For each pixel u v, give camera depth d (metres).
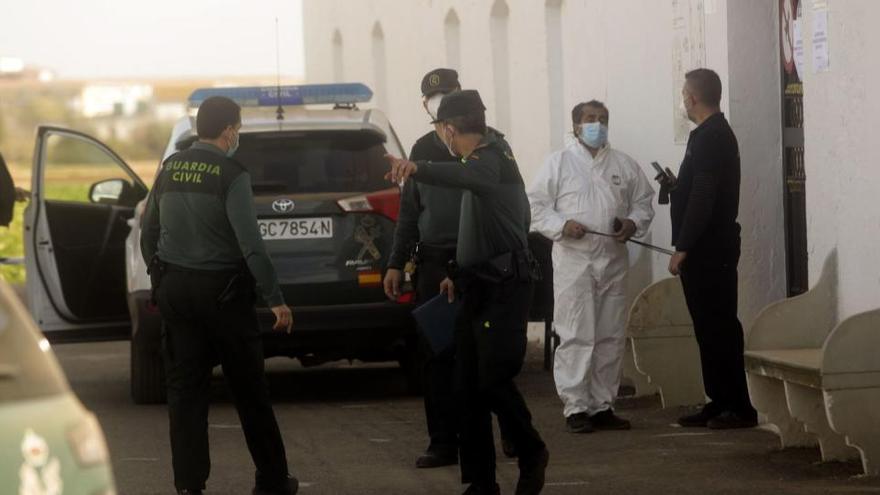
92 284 16.91
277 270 14.17
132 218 16.77
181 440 10.37
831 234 11.80
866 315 10.47
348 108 15.73
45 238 16.59
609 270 13.00
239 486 11.16
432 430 11.79
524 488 10.02
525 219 10.33
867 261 11.21
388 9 26.19
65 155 101.69
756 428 12.80
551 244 15.32
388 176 9.82
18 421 5.63
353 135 14.59
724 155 12.41
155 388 15.18
